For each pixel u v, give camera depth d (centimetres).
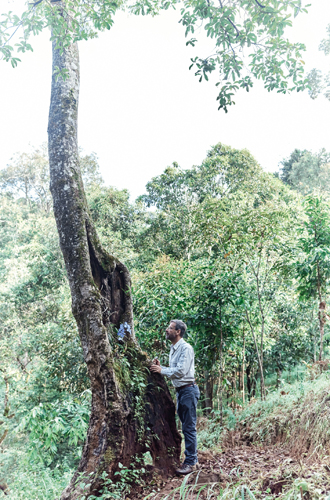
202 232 741
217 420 648
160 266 853
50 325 1350
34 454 491
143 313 741
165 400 412
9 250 2495
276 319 1195
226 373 852
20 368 1612
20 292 1964
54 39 427
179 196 2189
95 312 391
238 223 697
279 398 546
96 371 376
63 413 494
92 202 2309
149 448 376
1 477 670
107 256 446
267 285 859
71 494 327
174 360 405
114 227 2302
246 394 1112
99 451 350
